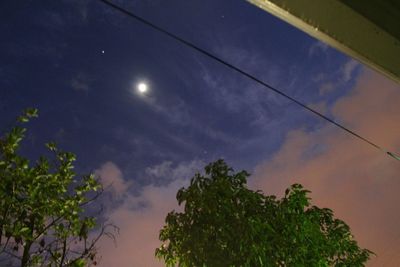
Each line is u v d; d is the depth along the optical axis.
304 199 7.58
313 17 2.31
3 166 4.91
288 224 7.27
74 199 5.37
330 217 8.27
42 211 5.07
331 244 7.88
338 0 2.30
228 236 6.97
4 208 4.87
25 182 5.00
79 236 5.32
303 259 7.27
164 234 7.70
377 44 2.57
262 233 6.96
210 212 7.19
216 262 6.96
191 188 7.53
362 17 2.40
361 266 8.05
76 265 5.10
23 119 5.20
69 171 5.37
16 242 4.95
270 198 7.59
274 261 7.04
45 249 5.25
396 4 2.53
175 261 7.64
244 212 7.22
